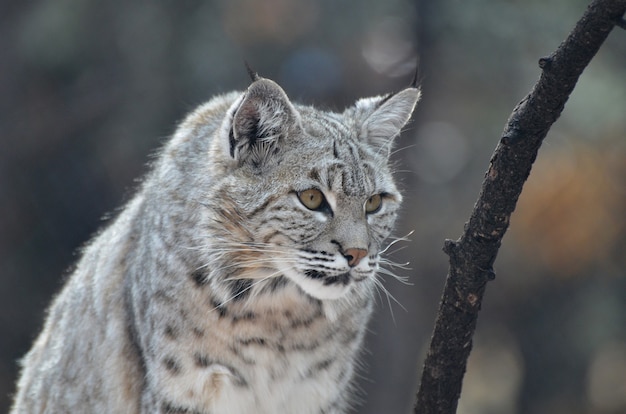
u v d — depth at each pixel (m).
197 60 17.17
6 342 17.45
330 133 6.98
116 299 7.42
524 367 22.81
